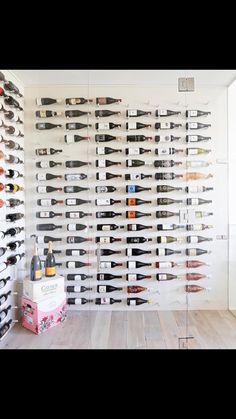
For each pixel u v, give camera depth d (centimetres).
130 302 216
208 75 207
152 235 217
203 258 214
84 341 179
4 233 195
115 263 219
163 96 214
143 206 217
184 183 215
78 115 220
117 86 217
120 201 218
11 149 205
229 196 213
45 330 195
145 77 210
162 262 216
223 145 212
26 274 215
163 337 181
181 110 213
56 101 220
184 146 214
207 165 213
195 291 214
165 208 216
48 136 221
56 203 221
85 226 220
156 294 216
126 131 217
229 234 213
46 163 221
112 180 218
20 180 217
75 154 220
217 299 213
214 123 212
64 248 221
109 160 218
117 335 184
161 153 215
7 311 197
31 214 221
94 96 218
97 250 219
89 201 219
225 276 212
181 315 209
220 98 211
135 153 216
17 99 211
